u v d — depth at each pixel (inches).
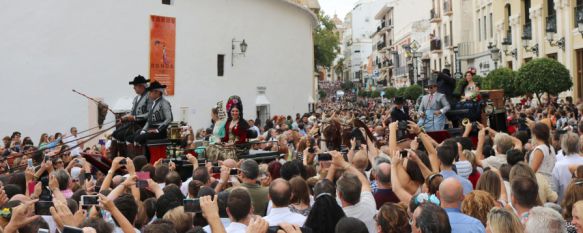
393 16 3196.4
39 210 249.8
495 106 562.3
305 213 246.5
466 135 414.0
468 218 205.5
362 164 280.4
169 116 507.8
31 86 876.0
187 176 449.1
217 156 470.6
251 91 1210.0
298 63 1392.7
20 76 866.8
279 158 493.7
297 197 248.7
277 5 1291.8
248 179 277.3
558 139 437.1
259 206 273.7
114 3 958.4
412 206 225.8
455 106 533.3
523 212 225.1
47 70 890.1
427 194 235.6
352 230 183.2
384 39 3503.9
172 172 317.1
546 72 1003.3
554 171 332.2
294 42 1370.6
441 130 502.3
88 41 930.7
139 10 989.8
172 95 1031.0
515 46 1401.3
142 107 532.4
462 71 1827.0
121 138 531.8
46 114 889.5
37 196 271.7
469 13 1855.3
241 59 1179.9
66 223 199.0
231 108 494.6
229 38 1149.7
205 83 1095.0
